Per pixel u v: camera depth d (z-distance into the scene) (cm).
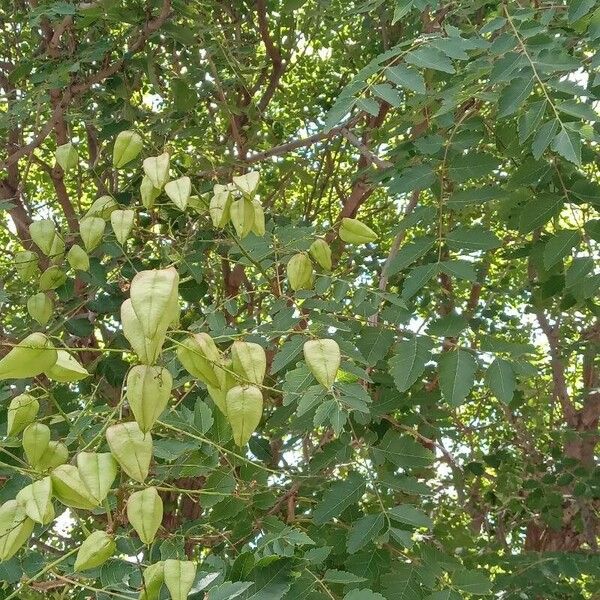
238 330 330
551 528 545
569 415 616
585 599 421
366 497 350
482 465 534
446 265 311
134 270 380
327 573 249
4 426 290
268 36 577
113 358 388
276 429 398
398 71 285
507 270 572
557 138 276
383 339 310
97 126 447
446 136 354
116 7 425
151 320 172
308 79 713
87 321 390
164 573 192
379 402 323
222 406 220
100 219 306
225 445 313
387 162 415
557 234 322
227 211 260
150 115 470
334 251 538
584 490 485
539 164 326
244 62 563
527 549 620
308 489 367
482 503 588
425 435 401
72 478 197
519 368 293
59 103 441
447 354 293
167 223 410
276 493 356
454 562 295
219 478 303
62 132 482
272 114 712
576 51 344
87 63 454
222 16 563
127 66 451
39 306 339
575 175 328
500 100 287
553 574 408
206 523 305
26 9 523
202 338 212
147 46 452
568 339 608
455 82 341
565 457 496
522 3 370
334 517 291
